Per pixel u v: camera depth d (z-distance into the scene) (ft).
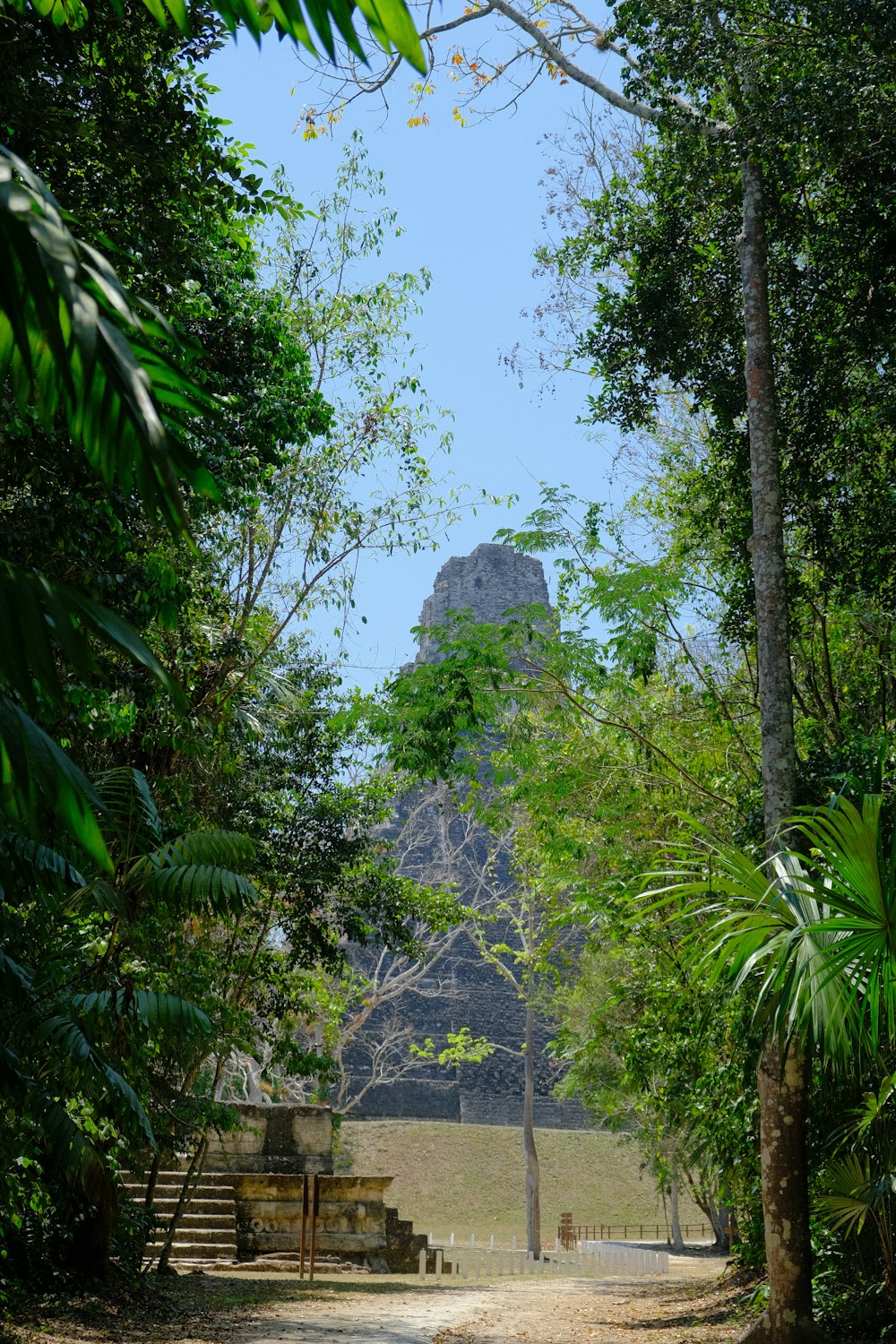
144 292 25.49
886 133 33.78
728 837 44.83
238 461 30.27
